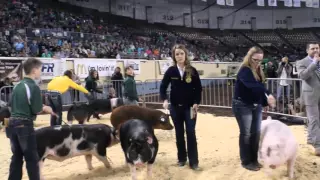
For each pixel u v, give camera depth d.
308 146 7.04
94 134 5.86
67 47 19.83
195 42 37.75
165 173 5.83
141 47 27.50
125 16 37.91
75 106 10.23
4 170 6.54
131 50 24.75
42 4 29.12
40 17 25.20
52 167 6.53
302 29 45.78
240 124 5.75
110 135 6.07
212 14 44.38
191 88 5.88
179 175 5.73
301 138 7.97
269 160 4.76
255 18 45.94
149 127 5.30
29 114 4.72
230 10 45.03
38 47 18.34
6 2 24.70
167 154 7.05
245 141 5.73
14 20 22.16
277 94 11.26
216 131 9.46
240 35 44.12
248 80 5.48
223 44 40.72
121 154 7.27
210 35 42.34
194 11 43.25
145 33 34.44
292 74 13.92
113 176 5.90
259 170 5.58
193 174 5.74
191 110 5.90
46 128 5.52
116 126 7.10
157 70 22.33
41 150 5.34
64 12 29.62
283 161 4.79
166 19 41.66
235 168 5.82
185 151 6.18
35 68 4.78
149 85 18.97
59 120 8.70
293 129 9.16
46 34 20.00
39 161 5.28
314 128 6.43
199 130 9.67
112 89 15.06
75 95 14.89
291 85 11.30
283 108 10.80
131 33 32.16
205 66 26.66
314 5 36.94
